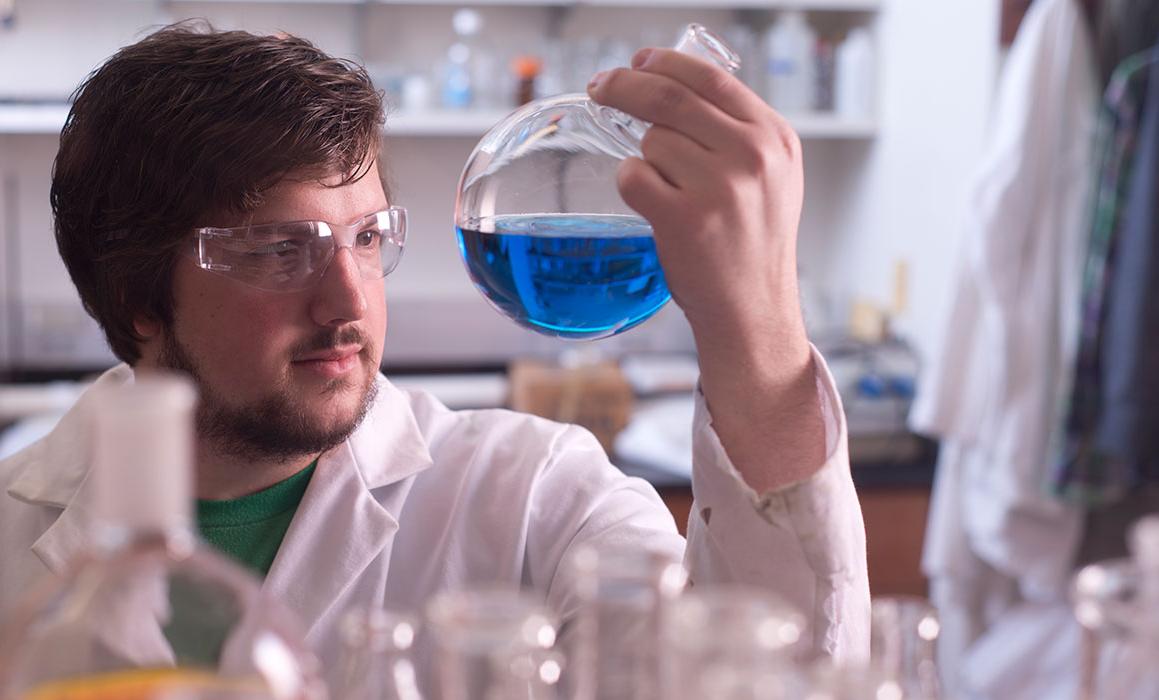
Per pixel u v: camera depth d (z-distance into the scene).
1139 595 0.58
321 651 1.17
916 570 2.85
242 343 1.11
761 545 0.86
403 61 3.58
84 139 1.18
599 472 1.32
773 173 0.80
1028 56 2.61
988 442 2.64
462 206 0.90
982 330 2.67
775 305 0.85
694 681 0.51
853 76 3.37
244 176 1.08
